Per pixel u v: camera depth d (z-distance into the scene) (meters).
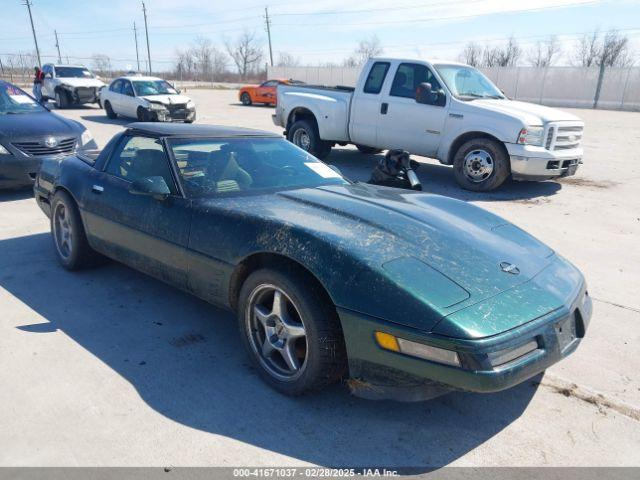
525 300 2.57
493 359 2.30
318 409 2.80
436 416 2.78
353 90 10.20
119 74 63.41
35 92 22.88
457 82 8.93
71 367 3.12
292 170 4.01
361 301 2.49
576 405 2.91
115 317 3.80
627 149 13.69
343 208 3.18
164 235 3.51
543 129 7.99
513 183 9.31
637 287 4.67
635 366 3.34
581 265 5.18
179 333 3.59
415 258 2.66
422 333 2.34
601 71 35.09
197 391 2.92
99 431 2.56
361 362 2.54
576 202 7.84
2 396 2.81
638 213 7.23
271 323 2.96
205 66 70.50
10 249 5.27
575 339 2.80
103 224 4.10
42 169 5.11
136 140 4.12
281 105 11.13
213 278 3.21
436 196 3.89
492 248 2.94
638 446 2.58
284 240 2.80
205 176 3.66
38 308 3.91
